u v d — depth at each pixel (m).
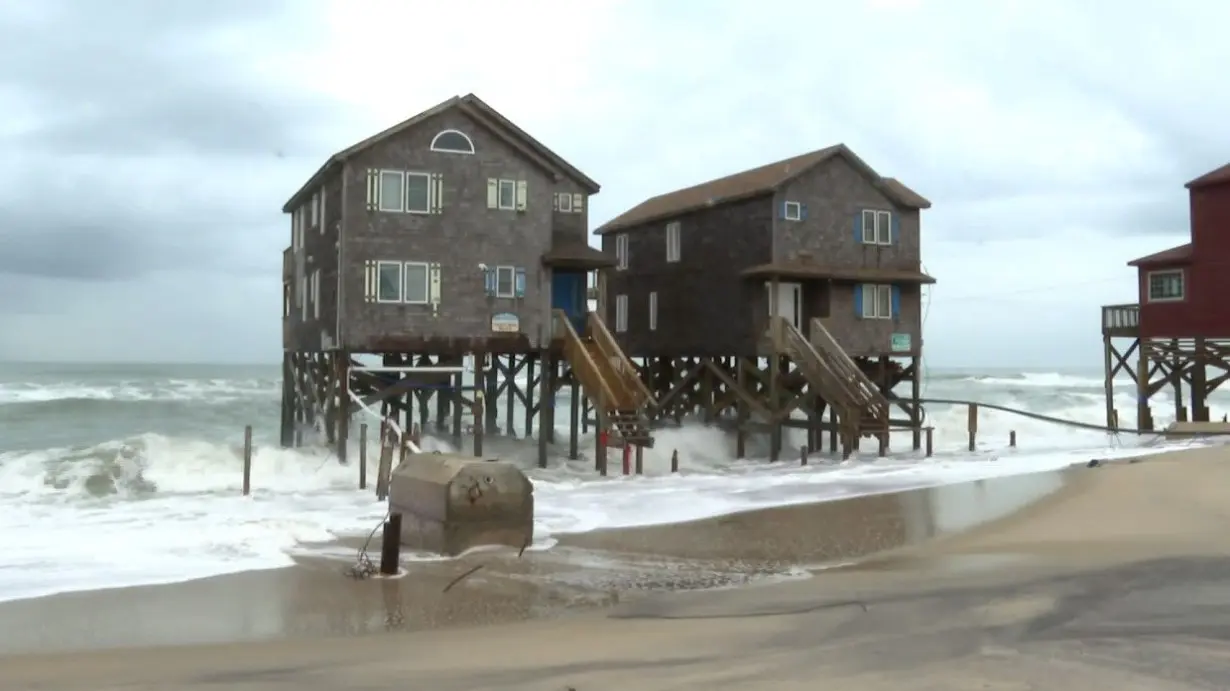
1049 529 17.62
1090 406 59.28
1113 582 12.44
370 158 28.47
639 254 41.72
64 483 24.52
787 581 13.61
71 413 50.84
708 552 16.25
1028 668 8.40
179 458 26.44
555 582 13.78
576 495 23.84
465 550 15.76
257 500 22.78
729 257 36.00
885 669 8.47
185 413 51.97
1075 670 8.31
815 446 35.62
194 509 21.20
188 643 10.45
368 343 28.28
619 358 31.12
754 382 36.97
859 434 31.53
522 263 30.17
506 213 29.98
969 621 10.39
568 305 34.41
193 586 13.43
